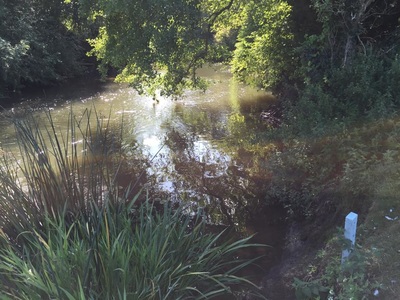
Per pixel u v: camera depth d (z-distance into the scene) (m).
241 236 5.86
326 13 7.12
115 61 9.82
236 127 12.00
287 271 4.48
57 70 21.09
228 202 7.14
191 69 11.24
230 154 9.73
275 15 9.66
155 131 11.97
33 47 18.98
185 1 8.84
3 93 17.30
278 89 11.39
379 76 6.19
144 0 8.62
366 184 4.48
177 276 3.56
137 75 10.46
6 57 16.36
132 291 3.25
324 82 6.89
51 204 4.03
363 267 3.06
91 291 2.99
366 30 7.49
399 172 4.39
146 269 3.37
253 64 11.16
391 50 6.91
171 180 8.29
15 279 3.12
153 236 3.86
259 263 5.03
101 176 4.43
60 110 14.63
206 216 6.57
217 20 10.46
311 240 4.97
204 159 9.52
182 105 15.09
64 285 3.00
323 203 5.29
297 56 9.41
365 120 5.57
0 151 9.14
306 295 3.23
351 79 6.29
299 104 6.70
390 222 3.84
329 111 6.11
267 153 8.24
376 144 4.96
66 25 23.05
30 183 4.12
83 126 12.18
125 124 12.66
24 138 4.34
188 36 9.14
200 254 4.12
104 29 10.02
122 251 3.32
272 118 12.13
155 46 9.09
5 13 18.02
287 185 6.36
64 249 3.22
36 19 20.83
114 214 3.92
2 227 3.92
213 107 14.65
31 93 18.14
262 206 6.71
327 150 5.45
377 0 7.56
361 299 3.00
